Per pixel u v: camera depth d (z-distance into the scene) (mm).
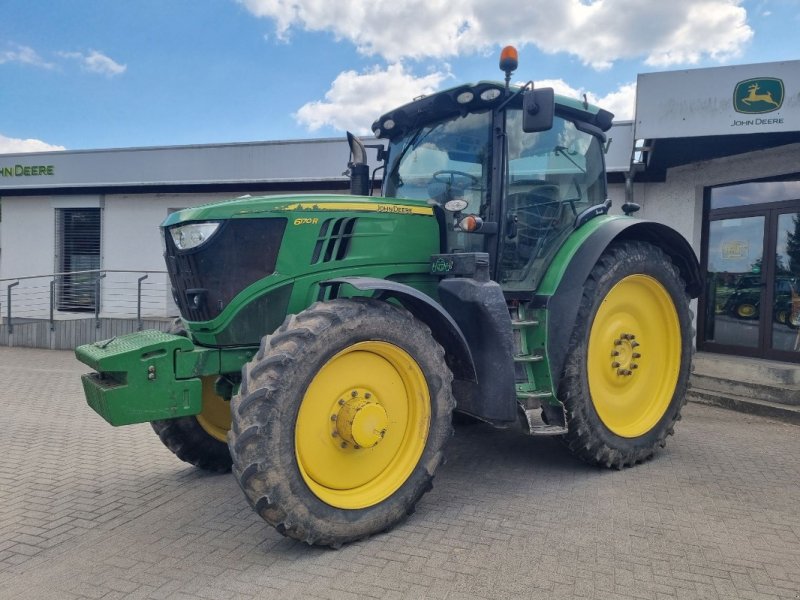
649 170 8578
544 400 4012
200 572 2918
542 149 4430
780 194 7574
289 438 2912
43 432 5621
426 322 3688
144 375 3221
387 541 3209
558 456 4691
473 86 4094
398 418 3422
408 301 3541
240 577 2859
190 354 3371
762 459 4609
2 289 13031
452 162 4355
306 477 3041
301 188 11055
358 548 3137
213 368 3453
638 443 4422
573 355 4051
